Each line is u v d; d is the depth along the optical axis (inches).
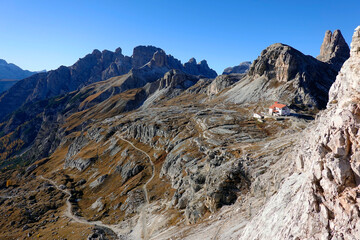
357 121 845.8
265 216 1343.5
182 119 7116.1
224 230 1795.0
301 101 6653.5
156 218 3351.4
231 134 4931.1
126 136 7775.6
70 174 7224.4
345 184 810.2
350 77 989.2
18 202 5816.9
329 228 807.1
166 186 4377.5
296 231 932.0
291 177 1462.8
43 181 7096.5
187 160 4389.8
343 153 844.6
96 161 7204.7
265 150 2950.3
